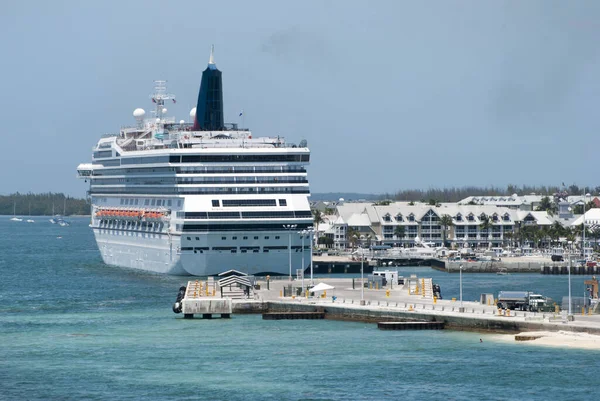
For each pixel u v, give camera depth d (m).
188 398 157.50
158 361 183.25
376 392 160.25
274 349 192.88
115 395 159.50
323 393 159.75
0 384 166.62
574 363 175.12
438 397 157.25
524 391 160.00
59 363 182.38
